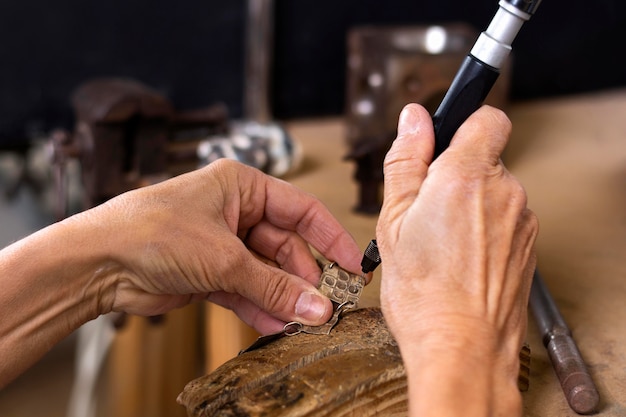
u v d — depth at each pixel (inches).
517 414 21.6
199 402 23.7
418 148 23.6
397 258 22.7
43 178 55.1
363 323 27.9
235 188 29.7
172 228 27.6
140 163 44.5
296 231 31.4
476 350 21.1
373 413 25.1
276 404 23.6
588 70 63.8
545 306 30.3
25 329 27.0
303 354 25.8
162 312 30.4
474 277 21.8
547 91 63.2
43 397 63.6
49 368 64.5
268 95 57.5
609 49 63.8
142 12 53.6
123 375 51.6
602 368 28.4
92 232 27.4
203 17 55.2
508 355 22.1
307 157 50.7
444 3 60.4
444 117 23.6
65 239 27.2
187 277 28.0
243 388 24.3
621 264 36.4
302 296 28.0
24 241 27.3
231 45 56.8
